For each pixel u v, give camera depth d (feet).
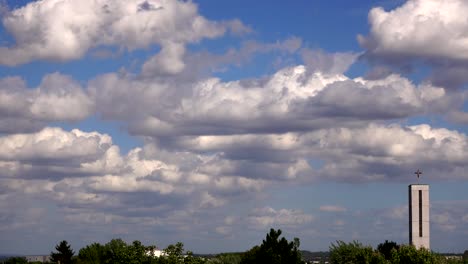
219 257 291.58
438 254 266.77
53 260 429.79
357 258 269.03
